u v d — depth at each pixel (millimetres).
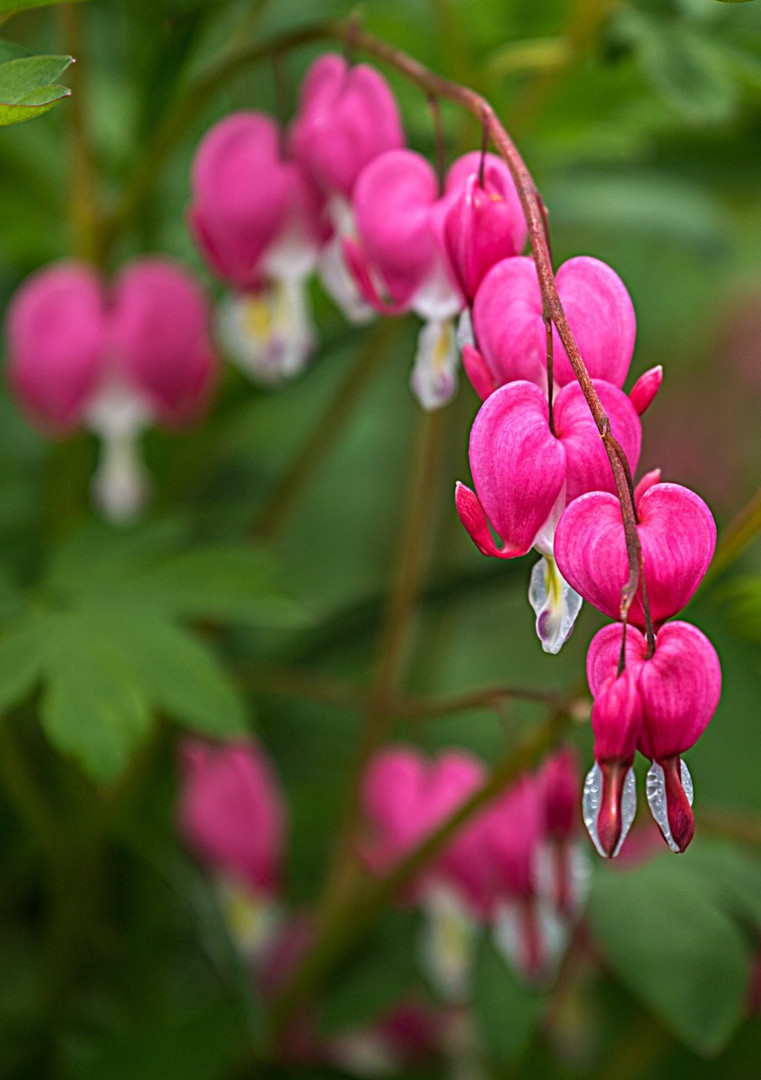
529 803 866
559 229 1275
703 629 1272
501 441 696
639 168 1137
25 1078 965
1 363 1153
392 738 1224
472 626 1641
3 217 1108
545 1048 943
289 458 1324
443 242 754
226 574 885
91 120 1077
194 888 918
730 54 935
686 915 850
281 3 1202
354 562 1473
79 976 1007
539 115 1082
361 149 816
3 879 1040
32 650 857
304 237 850
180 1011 1013
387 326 1024
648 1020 989
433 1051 1030
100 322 965
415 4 1102
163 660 855
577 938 939
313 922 958
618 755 675
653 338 1755
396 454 1536
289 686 922
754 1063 982
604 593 683
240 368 1047
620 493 679
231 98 1179
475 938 888
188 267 1158
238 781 981
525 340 720
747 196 1397
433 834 841
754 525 771
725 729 1259
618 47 908
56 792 1069
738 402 1835
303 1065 923
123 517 937
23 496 1126
